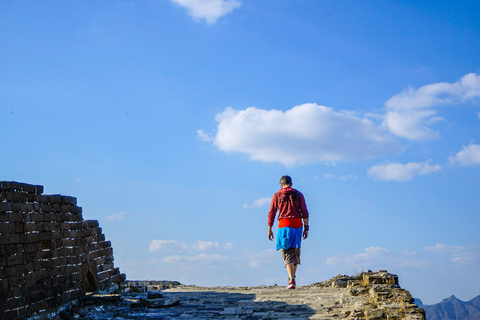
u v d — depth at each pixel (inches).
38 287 317.1
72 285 371.6
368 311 305.3
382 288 364.2
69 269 368.5
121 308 377.1
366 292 389.1
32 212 321.1
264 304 376.2
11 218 294.5
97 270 429.4
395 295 338.6
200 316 337.1
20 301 293.3
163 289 515.8
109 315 346.3
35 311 309.0
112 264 470.6
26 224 310.7
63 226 366.0
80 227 399.5
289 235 455.5
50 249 340.2
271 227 470.3
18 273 294.7
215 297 429.7
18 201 305.3
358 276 465.7
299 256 465.7
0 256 279.4
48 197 346.3
